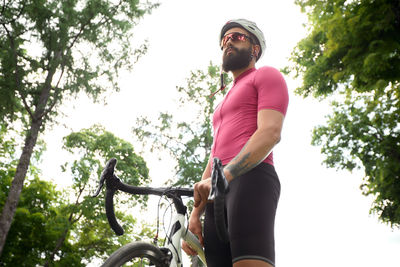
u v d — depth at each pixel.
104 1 15.61
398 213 16.80
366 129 17.64
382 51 10.62
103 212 21.30
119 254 1.17
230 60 1.56
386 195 16.36
